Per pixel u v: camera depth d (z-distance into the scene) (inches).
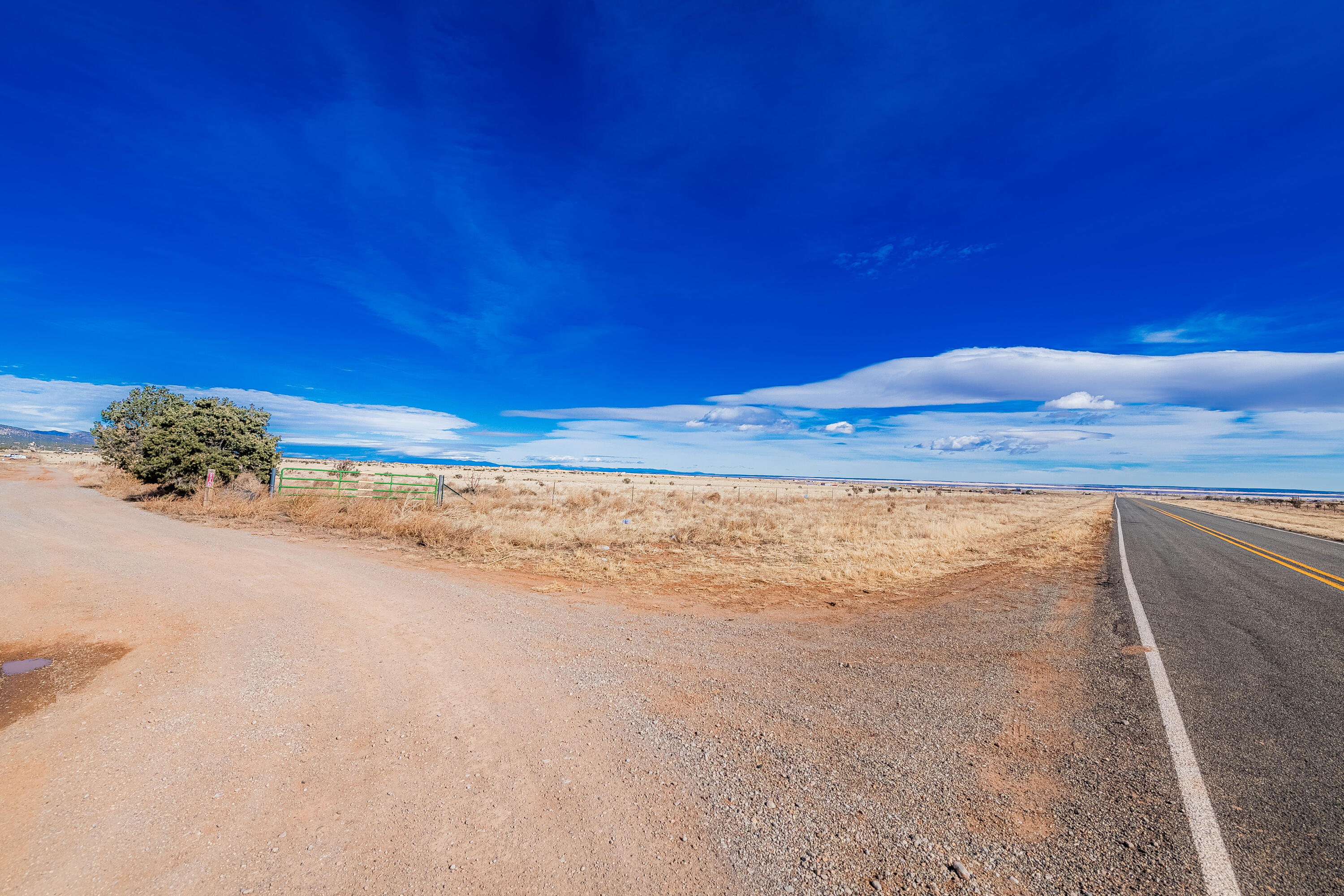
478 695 195.6
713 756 153.9
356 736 163.8
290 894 101.5
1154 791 136.6
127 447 1214.3
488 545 560.4
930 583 431.2
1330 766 149.6
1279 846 114.9
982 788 138.3
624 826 122.7
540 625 287.9
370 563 455.2
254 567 415.8
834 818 125.9
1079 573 490.9
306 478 1083.3
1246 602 372.2
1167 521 1267.2
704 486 2679.6
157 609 294.2
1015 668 231.1
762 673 222.2
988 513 1338.6
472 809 128.4
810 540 687.1
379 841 116.6
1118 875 107.1
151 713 175.5
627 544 612.4
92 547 464.4
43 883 102.6
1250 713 185.8
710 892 103.7
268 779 139.2
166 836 117.0
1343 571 530.6
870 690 204.2
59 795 130.4
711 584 413.1
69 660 222.4
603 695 197.2
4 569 378.0
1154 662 240.5
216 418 945.5
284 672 212.8
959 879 106.6
